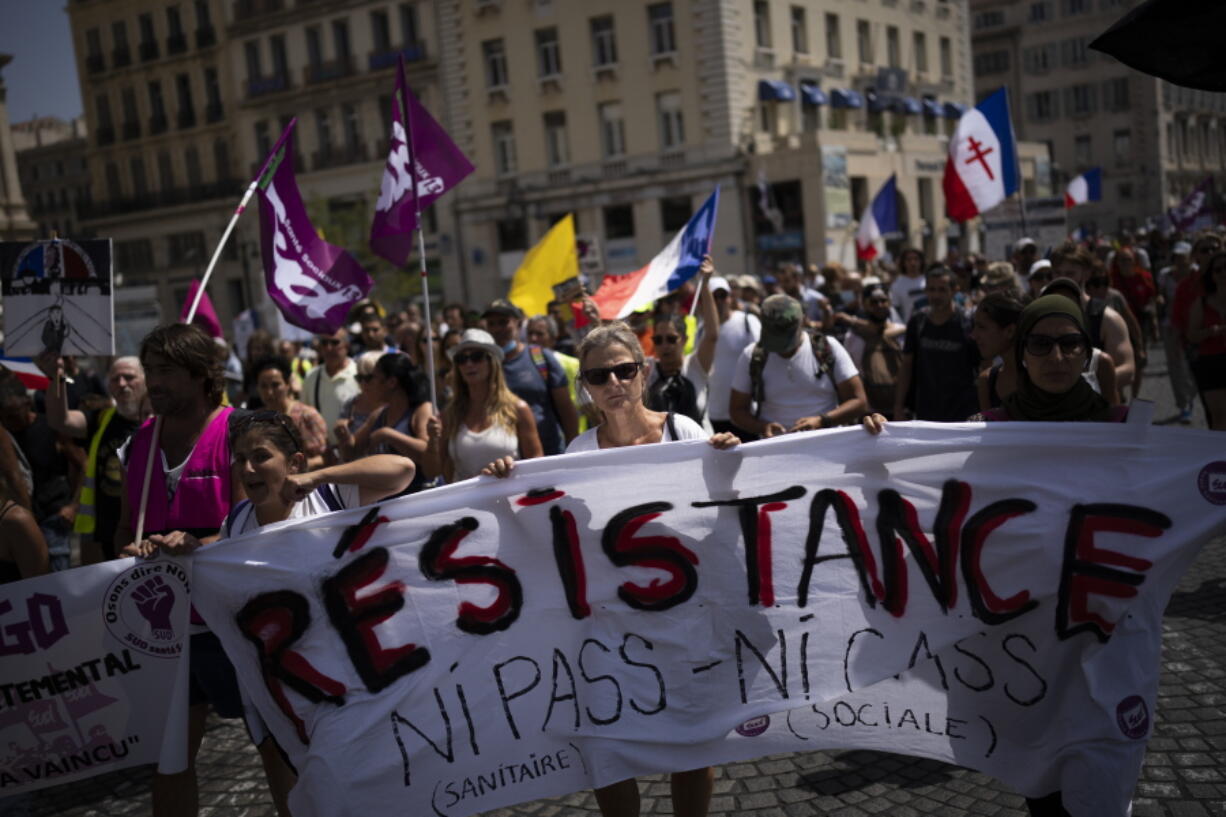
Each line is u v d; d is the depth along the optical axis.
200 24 47.31
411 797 3.15
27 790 3.33
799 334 5.33
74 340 4.52
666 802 3.90
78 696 3.32
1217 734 3.91
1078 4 66.19
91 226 52.56
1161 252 20.39
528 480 3.26
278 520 3.29
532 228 38.41
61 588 3.29
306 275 5.76
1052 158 68.69
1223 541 6.35
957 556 3.19
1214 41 2.66
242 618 3.18
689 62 34.56
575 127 36.97
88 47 51.31
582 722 3.23
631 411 3.43
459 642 3.21
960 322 6.08
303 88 44.41
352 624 3.19
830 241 33.66
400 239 6.30
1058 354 3.13
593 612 3.26
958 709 3.18
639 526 3.26
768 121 36.34
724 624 3.26
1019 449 3.15
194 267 49.59
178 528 3.41
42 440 5.94
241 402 9.35
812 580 3.26
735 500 3.27
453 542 3.23
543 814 3.90
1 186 29.50
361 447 5.65
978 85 69.81
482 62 38.31
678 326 5.87
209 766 4.63
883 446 3.22
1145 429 3.07
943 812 3.60
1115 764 2.98
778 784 3.93
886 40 41.91
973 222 43.12
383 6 41.91
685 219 35.81
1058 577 3.11
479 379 5.07
